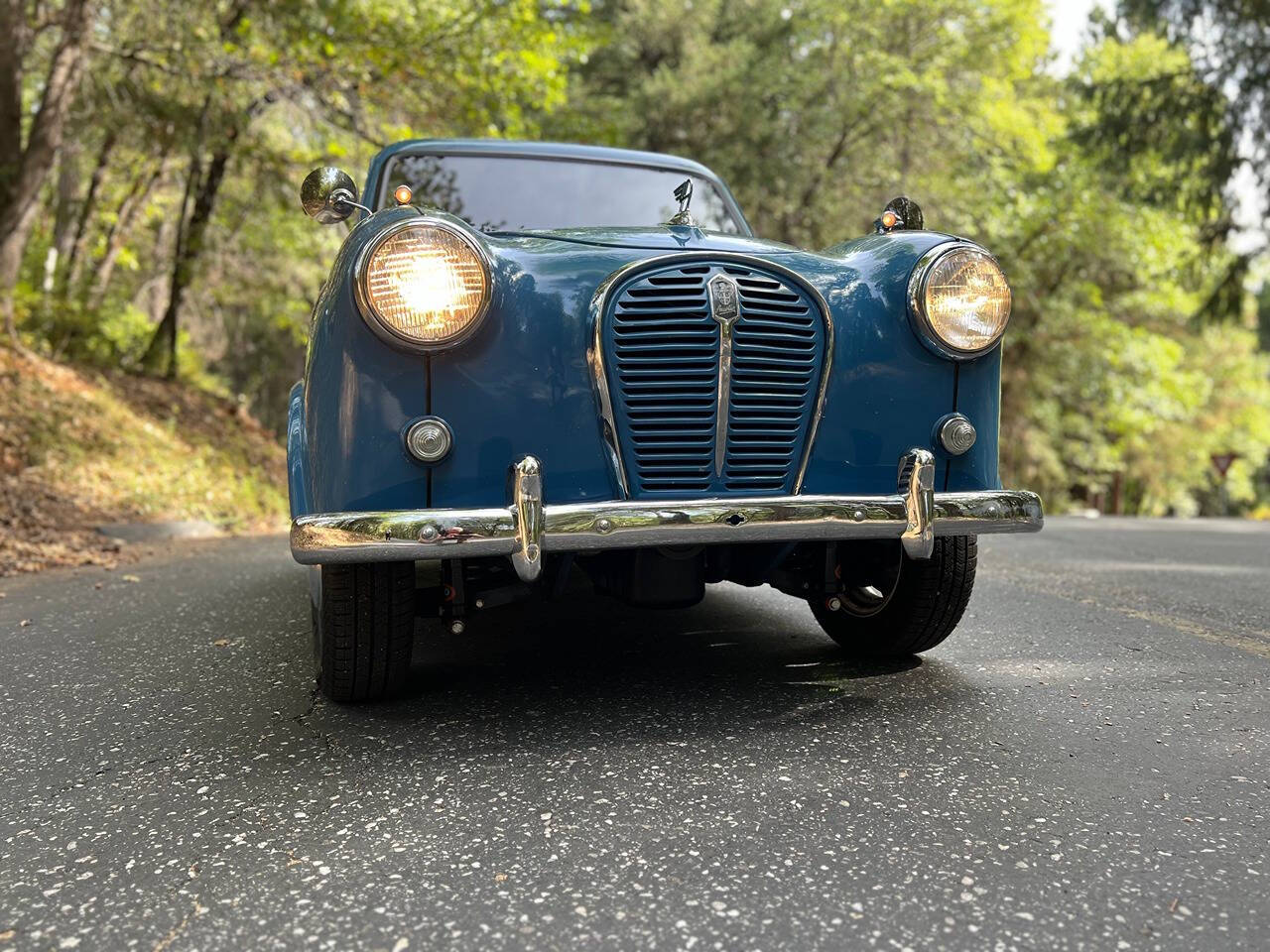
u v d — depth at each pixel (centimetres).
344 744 250
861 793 212
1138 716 266
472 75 1170
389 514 231
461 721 267
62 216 1536
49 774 233
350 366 240
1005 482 2820
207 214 1441
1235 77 1591
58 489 866
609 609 430
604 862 181
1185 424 3378
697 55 1958
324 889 173
